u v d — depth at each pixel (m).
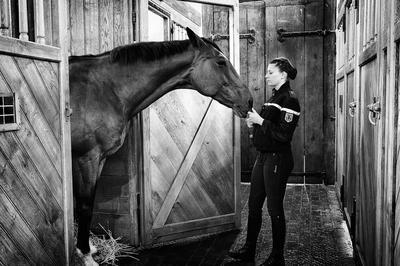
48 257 2.00
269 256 2.79
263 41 5.73
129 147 3.17
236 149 3.71
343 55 4.34
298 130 5.72
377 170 2.04
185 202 3.46
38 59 1.90
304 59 5.64
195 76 2.89
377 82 2.12
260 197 2.88
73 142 2.68
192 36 2.84
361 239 2.70
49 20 2.13
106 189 3.26
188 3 4.19
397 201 1.68
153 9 3.38
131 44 2.84
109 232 3.21
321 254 3.07
